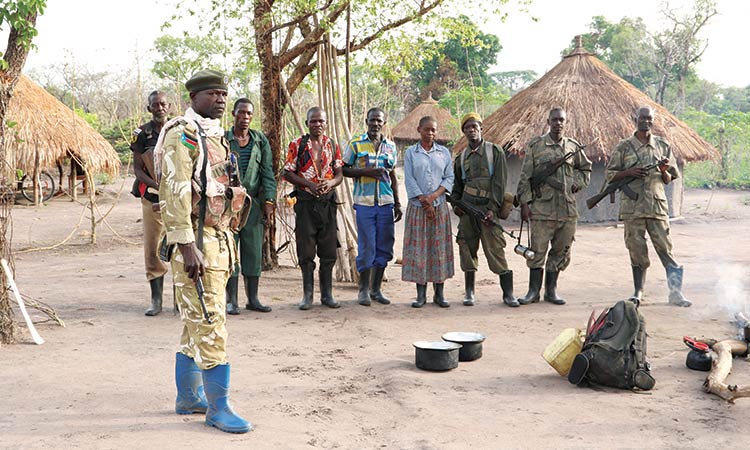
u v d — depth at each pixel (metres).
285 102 9.93
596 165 16.20
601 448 3.72
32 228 15.50
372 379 5.00
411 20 9.79
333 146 7.48
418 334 6.39
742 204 20.61
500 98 35.53
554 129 7.64
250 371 5.15
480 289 8.68
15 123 6.39
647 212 7.53
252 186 7.12
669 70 61.12
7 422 4.01
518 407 4.38
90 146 19.22
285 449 3.66
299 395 4.60
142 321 6.80
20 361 5.34
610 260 10.98
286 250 11.73
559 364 4.95
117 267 10.48
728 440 3.83
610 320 4.87
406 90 50.81
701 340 5.41
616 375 4.69
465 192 7.60
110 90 36.66
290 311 7.35
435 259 7.53
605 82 16.59
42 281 9.20
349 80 9.04
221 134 4.01
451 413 4.26
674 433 3.93
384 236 7.66
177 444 3.69
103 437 3.78
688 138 16.73
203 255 3.83
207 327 3.90
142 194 6.95
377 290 7.89
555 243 7.73
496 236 7.56
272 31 9.12
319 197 7.30
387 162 7.54
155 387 4.73
